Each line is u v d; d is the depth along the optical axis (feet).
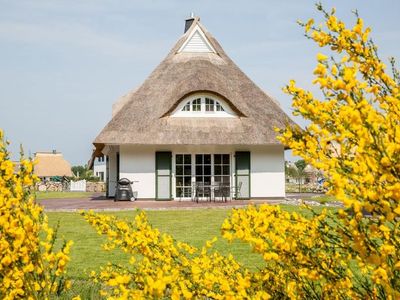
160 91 78.33
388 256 9.00
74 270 24.20
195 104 74.38
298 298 10.77
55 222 46.19
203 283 10.36
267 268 11.34
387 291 8.71
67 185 154.40
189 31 87.61
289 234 10.07
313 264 10.17
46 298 10.19
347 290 10.32
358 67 9.95
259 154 73.56
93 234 37.55
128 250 11.00
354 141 8.92
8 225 9.77
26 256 9.93
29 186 10.77
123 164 71.82
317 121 9.05
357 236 8.67
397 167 8.04
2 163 10.02
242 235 9.55
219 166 73.41
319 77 8.79
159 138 70.13
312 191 114.11
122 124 72.13
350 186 8.19
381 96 9.59
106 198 84.89
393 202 8.46
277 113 76.48
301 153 9.23
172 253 11.08
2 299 10.03
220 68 83.66
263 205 10.33
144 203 66.64
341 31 9.96
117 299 9.16
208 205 61.67
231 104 73.31
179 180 72.74
